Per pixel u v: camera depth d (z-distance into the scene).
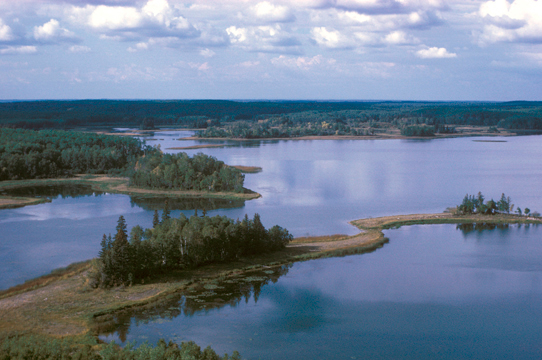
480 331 104.06
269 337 99.31
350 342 98.25
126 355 79.88
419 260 148.75
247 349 94.31
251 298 118.44
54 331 97.12
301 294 121.62
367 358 92.12
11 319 102.25
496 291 125.19
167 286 122.44
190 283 126.25
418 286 127.94
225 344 96.00
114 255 122.50
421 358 92.56
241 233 146.12
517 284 130.00
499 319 109.62
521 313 112.69
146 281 125.81
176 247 134.75
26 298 113.56
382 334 101.69
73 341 91.06
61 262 139.88
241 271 135.88
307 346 95.94
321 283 129.12
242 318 107.75
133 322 103.88
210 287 124.44
